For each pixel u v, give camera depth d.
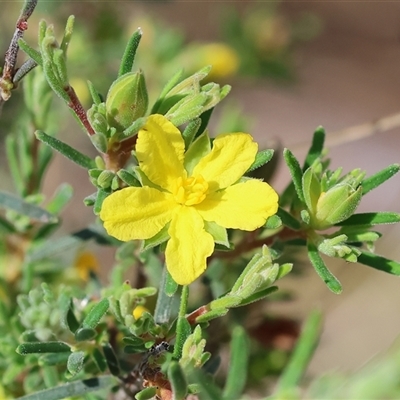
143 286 0.17
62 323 0.16
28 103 0.18
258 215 0.14
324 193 0.15
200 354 0.14
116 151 0.15
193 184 0.14
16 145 0.21
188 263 0.14
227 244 0.14
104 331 0.16
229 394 0.16
